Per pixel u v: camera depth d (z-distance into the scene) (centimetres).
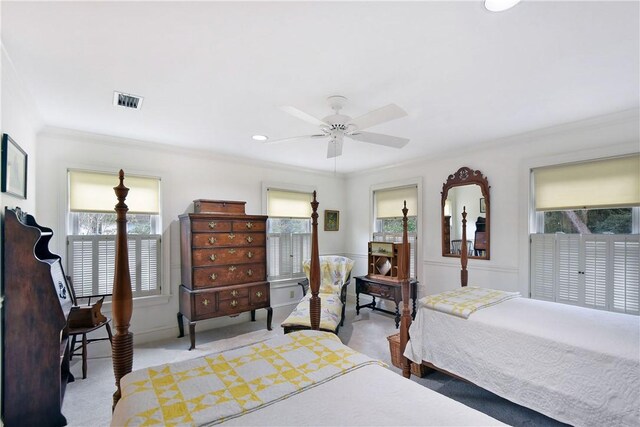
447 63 187
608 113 270
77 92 223
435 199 429
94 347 320
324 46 169
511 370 204
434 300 267
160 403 121
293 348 177
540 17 146
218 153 407
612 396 165
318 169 521
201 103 244
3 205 191
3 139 183
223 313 359
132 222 356
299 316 331
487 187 370
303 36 160
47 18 143
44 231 243
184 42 165
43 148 301
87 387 255
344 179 570
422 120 287
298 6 138
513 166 349
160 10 139
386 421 110
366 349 330
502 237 357
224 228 366
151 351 328
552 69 195
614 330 200
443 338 246
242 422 110
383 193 507
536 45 169
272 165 473
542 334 197
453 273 405
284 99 237
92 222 332
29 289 200
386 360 303
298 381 139
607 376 168
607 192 286
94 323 274
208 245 354
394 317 448
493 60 184
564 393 180
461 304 254
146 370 150
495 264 362
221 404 120
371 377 144
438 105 251
